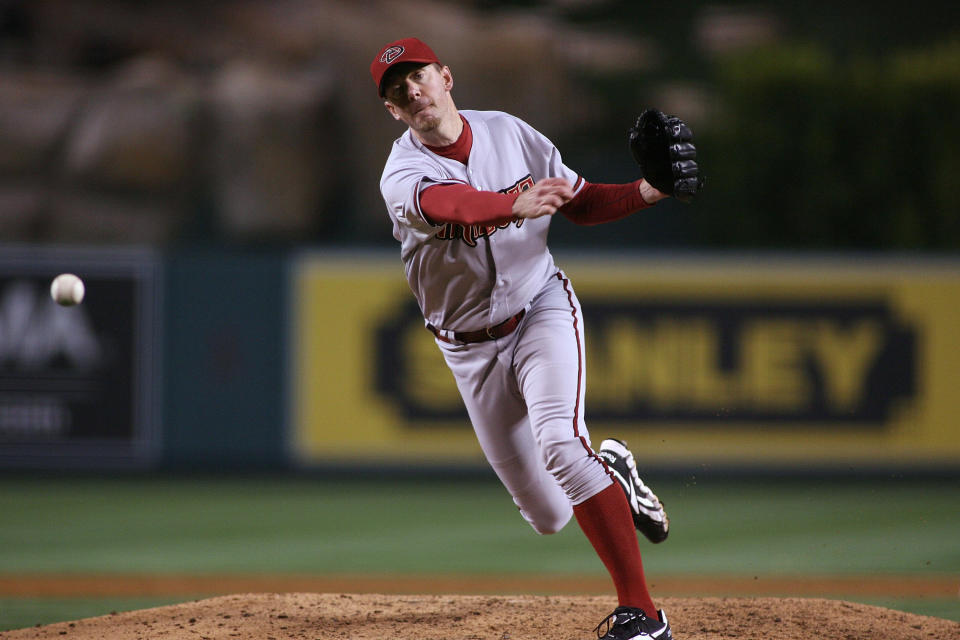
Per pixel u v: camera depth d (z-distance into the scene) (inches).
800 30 2329.0
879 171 1640.0
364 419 1444.4
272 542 1080.2
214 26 2148.1
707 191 1704.0
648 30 2397.9
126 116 1822.1
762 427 1438.2
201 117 1843.0
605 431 1444.4
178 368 1441.9
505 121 519.8
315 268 1446.9
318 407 1444.4
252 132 1820.9
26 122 1819.6
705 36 2346.2
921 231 1635.1
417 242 498.0
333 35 1889.8
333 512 1244.5
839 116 1647.4
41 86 1870.1
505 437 539.8
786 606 609.3
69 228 1791.3
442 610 599.2
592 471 490.0
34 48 2112.5
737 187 1680.6
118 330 1437.0
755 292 1443.2
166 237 1811.0
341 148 1875.0
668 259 1445.6
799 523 1168.2
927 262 1432.1
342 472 1449.3
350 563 984.3
